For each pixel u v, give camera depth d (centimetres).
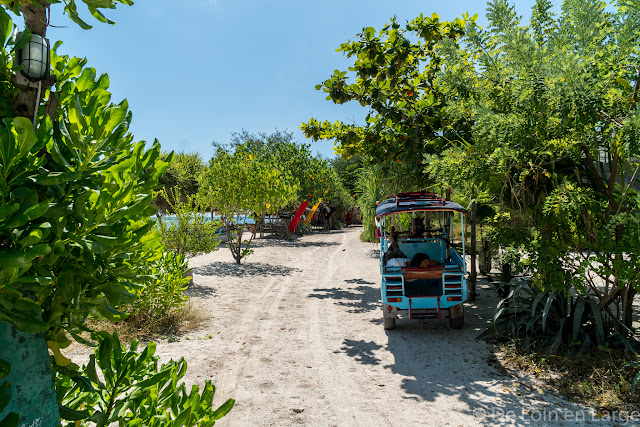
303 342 760
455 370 620
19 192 138
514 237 714
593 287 655
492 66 668
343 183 4672
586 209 602
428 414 491
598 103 518
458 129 903
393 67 993
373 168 1369
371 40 989
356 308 1010
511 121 586
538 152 595
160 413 223
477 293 1130
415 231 1098
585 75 525
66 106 173
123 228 176
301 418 484
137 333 740
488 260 1130
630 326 643
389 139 1054
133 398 204
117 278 187
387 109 1004
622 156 555
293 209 3256
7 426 137
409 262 859
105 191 162
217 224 1398
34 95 160
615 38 616
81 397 225
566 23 648
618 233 627
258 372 620
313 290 1216
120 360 218
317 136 1171
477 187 688
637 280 572
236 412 496
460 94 727
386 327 832
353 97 1050
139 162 182
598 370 562
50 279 149
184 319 855
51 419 167
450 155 675
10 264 128
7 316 142
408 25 1044
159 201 1938
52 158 153
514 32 605
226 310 973
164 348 700
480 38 710
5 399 137
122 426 183
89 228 158
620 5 591
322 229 4119
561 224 628
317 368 638
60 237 150
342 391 558
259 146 4200
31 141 132
